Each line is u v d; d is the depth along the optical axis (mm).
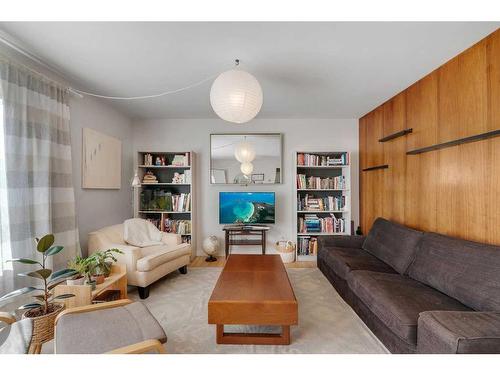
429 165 2539
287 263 3740
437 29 1783
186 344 1779
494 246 1623
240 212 4043
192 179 3951
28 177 2037
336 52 2096
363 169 3939
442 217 2359
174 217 4172
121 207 3773
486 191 1909
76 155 2803
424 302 1610
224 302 1667
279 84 2779
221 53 2104
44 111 2199
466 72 2072
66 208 2420
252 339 1767
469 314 1275
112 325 1409
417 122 2717
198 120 4207
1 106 1859
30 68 2148
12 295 1461
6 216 1875
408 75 2562
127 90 2916
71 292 1809
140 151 3908
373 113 3721
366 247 2969
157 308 2326
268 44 1969
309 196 4047
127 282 2535
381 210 3496
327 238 3254
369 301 1823
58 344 1255
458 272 1687
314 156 3984
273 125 4211
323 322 2057
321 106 3576
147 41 1919
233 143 4164
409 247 2264
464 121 2100
